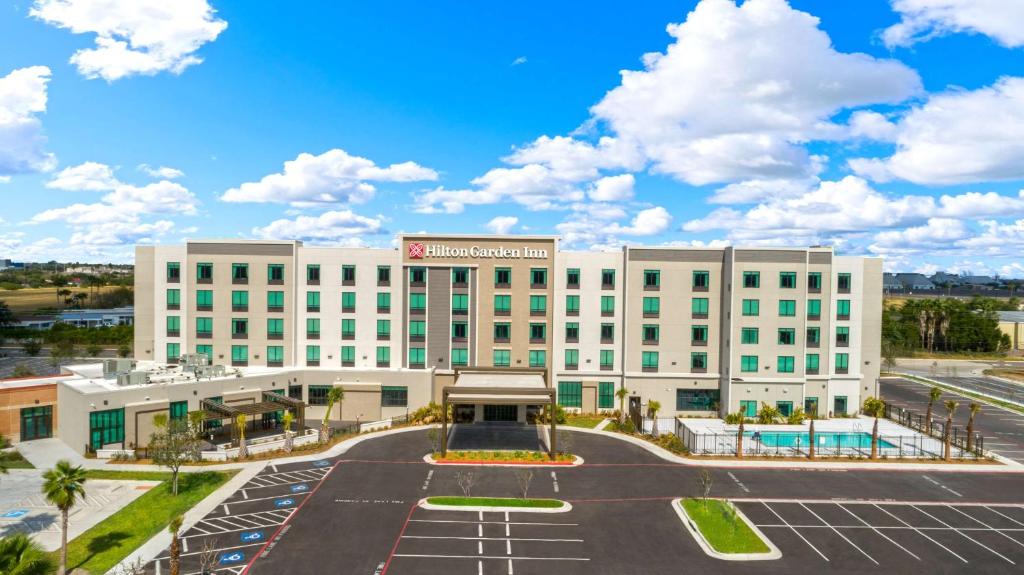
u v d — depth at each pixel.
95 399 49.50
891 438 57.97
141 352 67.81
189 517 36.97
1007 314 170.12
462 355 67.19
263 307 67.06
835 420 65.94
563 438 56.75
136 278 67.62
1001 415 73.00
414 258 67.00
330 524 36.16
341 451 51.44
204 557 30.33
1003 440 59.12
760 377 65.62
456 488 42.66
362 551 32.66
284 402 56.03
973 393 87.94
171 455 40.38
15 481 43.19
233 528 35.41
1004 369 116.19
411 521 36.84
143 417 52.16
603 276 67.50
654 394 67.50
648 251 67.12
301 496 40.72
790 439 57.53
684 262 67.25
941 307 143.12
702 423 63.44
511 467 47.94
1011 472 48.09
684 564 31.78
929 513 39.25
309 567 30.72
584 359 67.56
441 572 30.48
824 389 67.12
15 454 48.31
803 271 65.62
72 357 100.25
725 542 34.09
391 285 67.12
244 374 61.81
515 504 39.72
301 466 47.22
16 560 23.83
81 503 39.06
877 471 47.91
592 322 67.38
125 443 51.34
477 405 63.78
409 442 54.69
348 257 67.12
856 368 69.06
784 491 42.94
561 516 38.09
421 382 64.62
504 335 67.25
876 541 34.88
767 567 31.55
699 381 67.38
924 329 146.88
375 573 30.23
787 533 35.81
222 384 58.00
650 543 34.31
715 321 67.38
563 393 67.69
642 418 62.59
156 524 35.91
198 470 45.88
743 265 65.62
